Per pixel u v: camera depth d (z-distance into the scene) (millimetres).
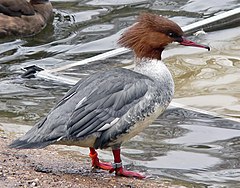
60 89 15672
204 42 18219
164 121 13742
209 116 13930
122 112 10172
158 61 10977
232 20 19266
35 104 14742
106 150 12461
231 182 11156
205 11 20391
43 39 19344
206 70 16375
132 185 10469
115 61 17141
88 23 19953
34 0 20703
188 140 12891
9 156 11133
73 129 9852
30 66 16906
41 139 9875
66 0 22000
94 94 10172
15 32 19766
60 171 10727
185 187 10789
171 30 11062
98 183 10320
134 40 11070
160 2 21172
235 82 15641
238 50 17641
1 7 19859
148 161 11961
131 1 21344
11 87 15789
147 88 10430
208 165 11836
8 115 14055
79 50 18219
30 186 9734
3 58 17766
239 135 13078
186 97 14922
